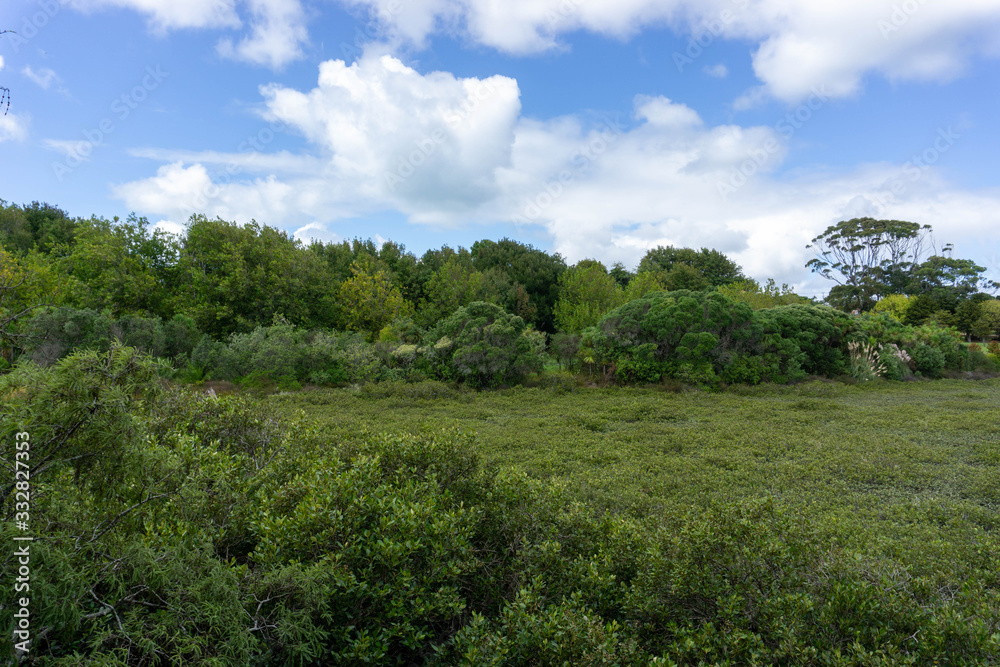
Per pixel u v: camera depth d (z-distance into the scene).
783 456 8.22
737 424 10.74
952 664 2.41
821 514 5.55
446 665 2.59
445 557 3.00
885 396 15.85
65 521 2.11
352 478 3.51
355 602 2.71
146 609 2.12
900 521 5.52
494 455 8.03
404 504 3.19
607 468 7.40
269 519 3.01
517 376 17.28
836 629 2.67
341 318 22.73
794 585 2.99
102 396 2.15
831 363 20.34
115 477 2.31
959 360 22.72
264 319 20.31
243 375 16.52
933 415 11.83
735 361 17.84
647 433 9.80
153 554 2.18
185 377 15.47
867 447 8.60
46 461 2.11
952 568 3.90
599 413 12.20
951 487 6.66
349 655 2.48
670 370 17.52
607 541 3.63
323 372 16.38
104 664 1.79
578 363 19.50
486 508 3.69
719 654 2.62
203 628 2.22
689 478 6.89
